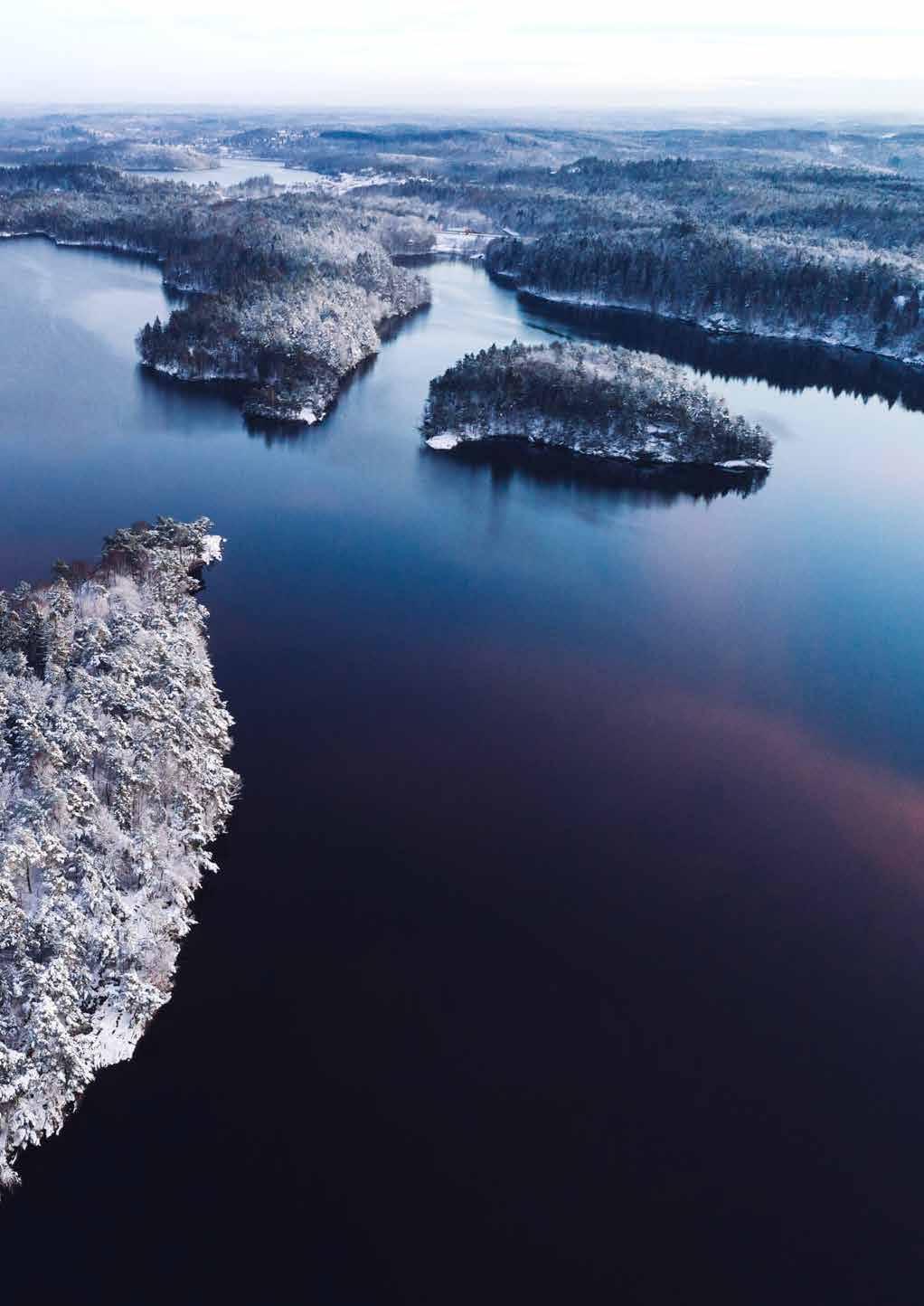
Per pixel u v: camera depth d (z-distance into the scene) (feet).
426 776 311.88
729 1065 221.05
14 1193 184.24
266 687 356.59
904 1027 232.73
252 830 281.74
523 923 256.52
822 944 255.09
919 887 276.00
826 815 303.48
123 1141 195.31
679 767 323.78
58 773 238.89
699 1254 182.80
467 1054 220.23
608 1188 193.77
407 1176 193.88
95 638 298.97
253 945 243.60
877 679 383.65
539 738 335.67
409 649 389.80
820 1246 185.37
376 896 261.65
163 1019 221.87
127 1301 170.60
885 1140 206.08
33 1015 192.85
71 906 211.82
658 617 427.74
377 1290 174.60
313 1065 214.48
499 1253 181.47
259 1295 172.55
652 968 245.45
